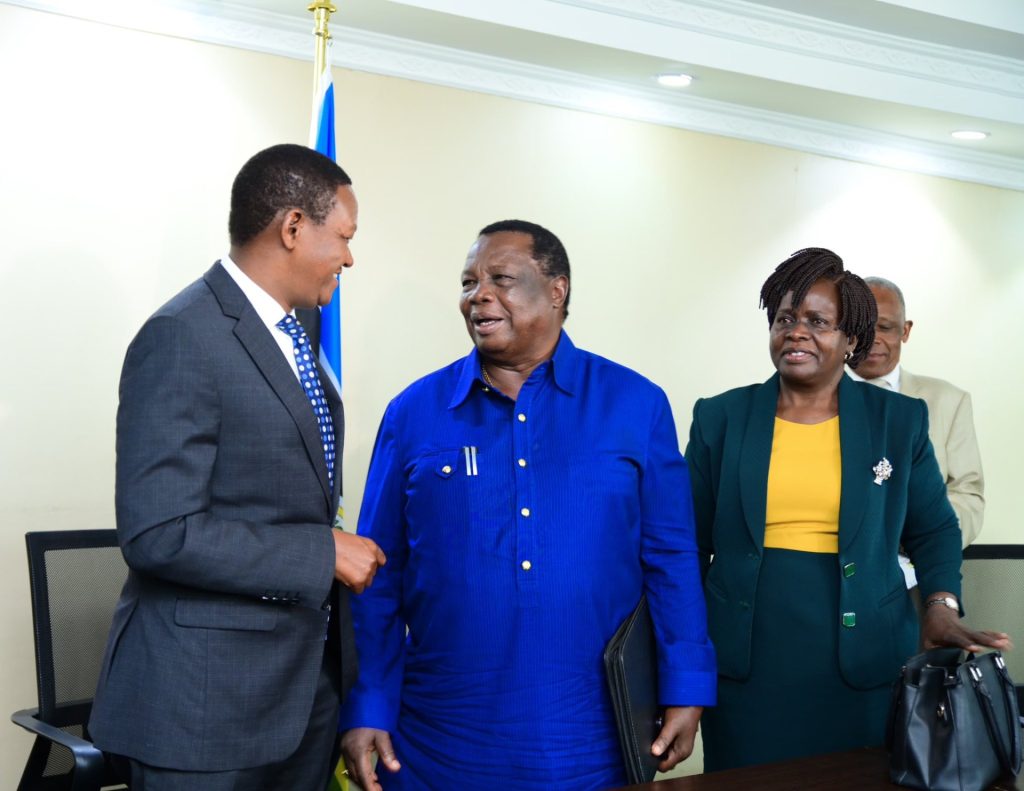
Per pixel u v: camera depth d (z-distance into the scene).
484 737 2.00
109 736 1.78
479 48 3.97
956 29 4.25
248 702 1.77
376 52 3.88
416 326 3.97
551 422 2.10
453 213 4.05
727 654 2.28
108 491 3.44
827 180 4.86
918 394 3.44
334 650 2.00
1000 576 2.78
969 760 1.78
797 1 4.00
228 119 3.63
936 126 4.79
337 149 3.84
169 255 3.54
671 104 4.46
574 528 2.04
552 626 2.01
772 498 2.29
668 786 1.81
